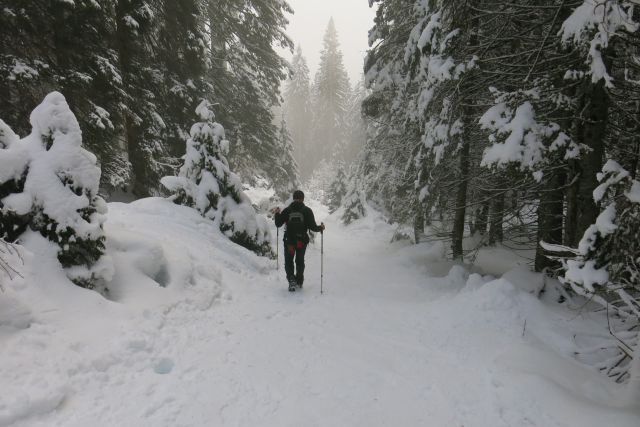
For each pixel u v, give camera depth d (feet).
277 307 17.06
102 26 32.76
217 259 21.02
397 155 45.62
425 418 9.00
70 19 29.76
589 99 16.75
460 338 13.96
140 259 15.06
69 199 12.54
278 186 75.25
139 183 42.63
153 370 10.19
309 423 8.55
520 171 16.62
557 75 19.08
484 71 20.66
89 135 32.07
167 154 43.62
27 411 7.48
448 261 32.68
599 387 10.37
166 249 17.66
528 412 9.19
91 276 12.66
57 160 12.67
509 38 20.45
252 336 13.21
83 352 9.78
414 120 32.65
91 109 31.48
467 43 22.97
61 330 10.12
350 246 53.21
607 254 10.73
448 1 23.07
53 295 11.05
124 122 37.86
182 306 14.46
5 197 11.75
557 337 13.70
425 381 10.77
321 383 10.38
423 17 29.66
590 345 13.34
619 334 11.46
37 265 11.30
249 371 10.68
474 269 29.78
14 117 29.91
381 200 72.33
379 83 43.01
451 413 9.22
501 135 17.40
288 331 14.05
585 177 17.08
